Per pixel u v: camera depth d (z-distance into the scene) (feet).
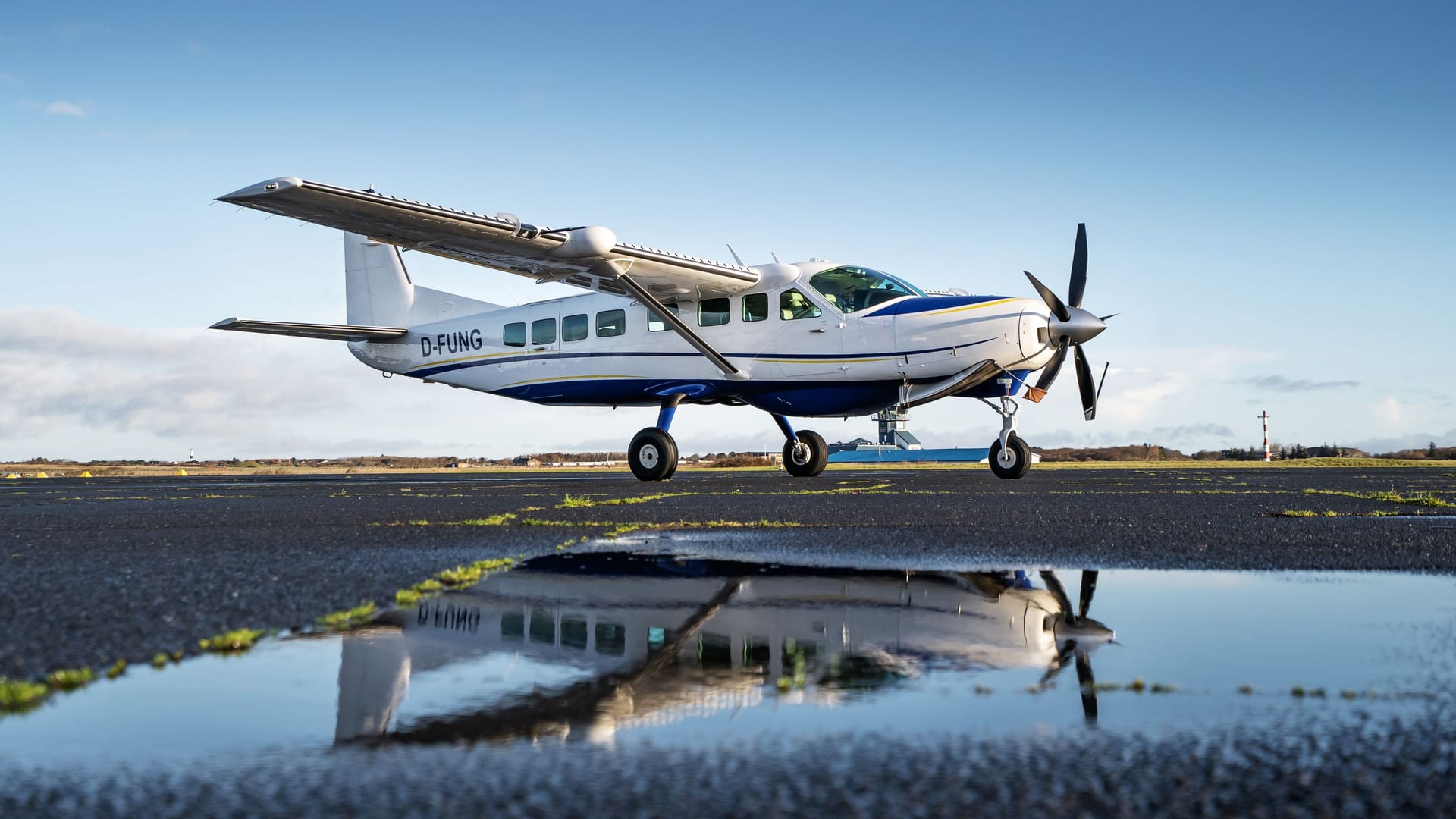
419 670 5.79
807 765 3.93
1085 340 37.45
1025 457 39.04
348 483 48.24
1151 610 8.02
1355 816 3.32
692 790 3.63
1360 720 4.57
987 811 3.37
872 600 8.62
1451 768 3.85
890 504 22.74
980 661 6.01
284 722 4.67
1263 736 4.32
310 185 29.17
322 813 3.43
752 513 19.98
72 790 3.71
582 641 6.73
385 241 35.50
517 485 40.47
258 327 46.65
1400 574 10.36
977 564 11.32
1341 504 21.93
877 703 4.96
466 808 3.46
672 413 42.04
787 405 40.78
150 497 32.83
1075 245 38.81
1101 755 4.05
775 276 39.81
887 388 38.58
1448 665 5.84
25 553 12.89
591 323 44.39
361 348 51.60
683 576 10.37
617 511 20.75
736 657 6.13
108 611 7.86
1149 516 18.25
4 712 4.88
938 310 37.32
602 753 4.13
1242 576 10.26
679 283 39.19
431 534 15.55
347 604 8.30
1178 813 3.35
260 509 23.31
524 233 34.24
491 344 47.47
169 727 4.59
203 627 7.18
